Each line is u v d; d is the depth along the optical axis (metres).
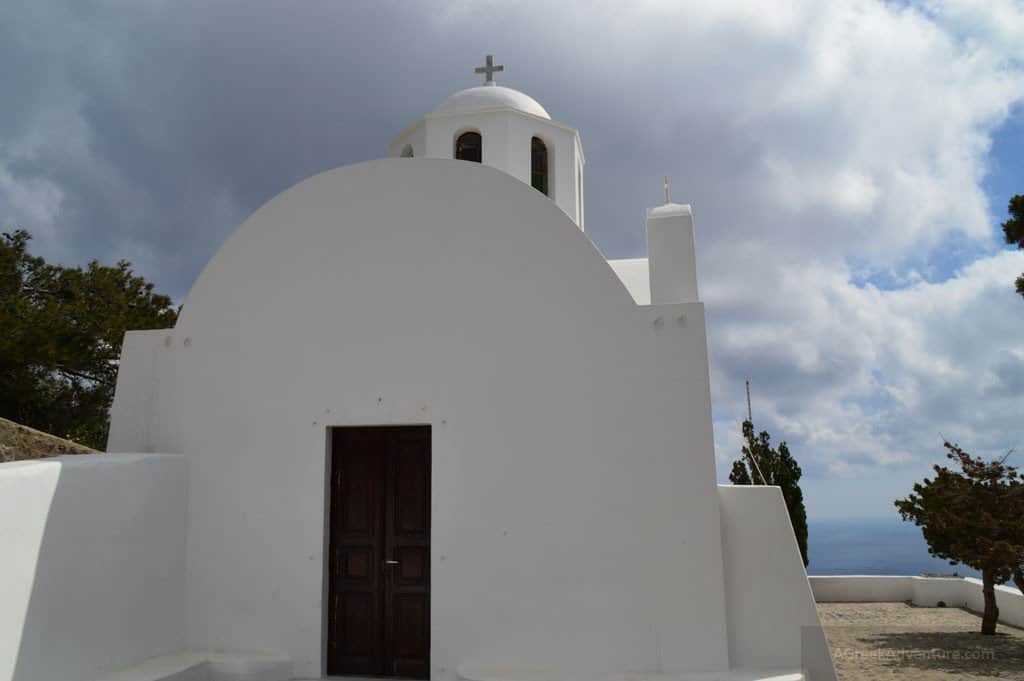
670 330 7.05
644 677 6.43
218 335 8.00
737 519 6.96
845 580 16.30
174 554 7.46
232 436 7.76
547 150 10.74
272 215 8.10
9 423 9.48
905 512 13.34
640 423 6.95
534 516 7.00
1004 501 11.76
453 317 7.49
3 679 5.48
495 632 6.89
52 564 5.98
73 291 17.45
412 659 7.23
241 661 6.99
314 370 7.70
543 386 7.19
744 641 6.71
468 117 10.38
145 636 6.96
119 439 8.02
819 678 6.59
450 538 7.11
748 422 18.48
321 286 7.85
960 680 8.58
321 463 7.53
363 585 7.43
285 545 7.45
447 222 7.68
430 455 7.49
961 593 15.11
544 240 7.43
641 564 6.75
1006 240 12.36
